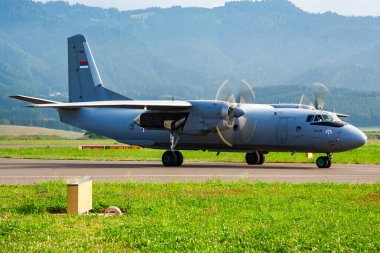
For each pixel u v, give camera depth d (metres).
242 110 87.06
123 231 38.94
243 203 50.50
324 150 87.06
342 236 38.19
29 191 56.56
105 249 35.25
